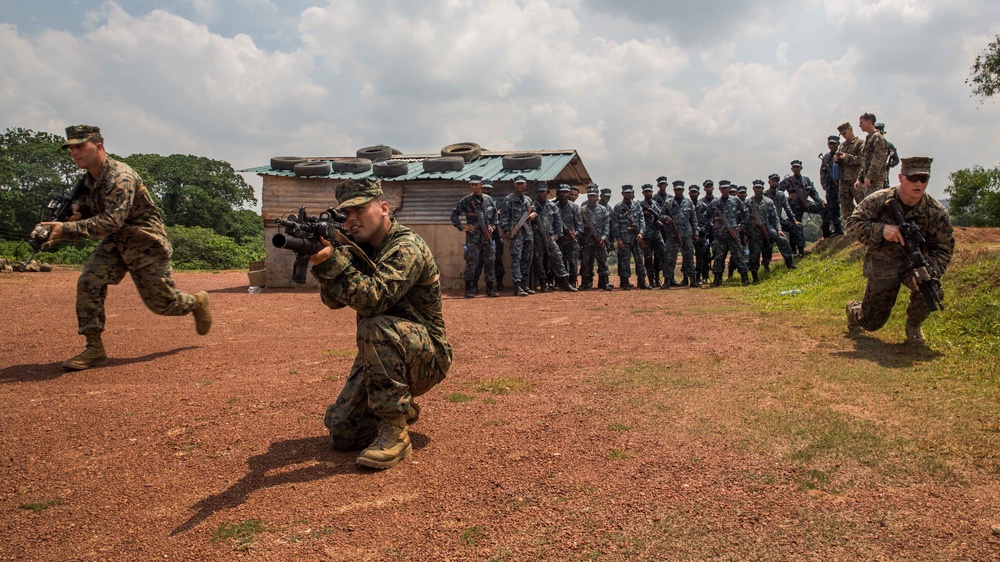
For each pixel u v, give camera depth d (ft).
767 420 13.64
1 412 15.58
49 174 120.78
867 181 37.50
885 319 21.35
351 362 21.54
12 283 52.65
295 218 10.65
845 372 17.54
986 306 21.97
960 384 15.81
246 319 32.89
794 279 41.16
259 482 11.19
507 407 15.39
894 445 11.95
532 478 11.03
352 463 12.02
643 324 28.63
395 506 10.11
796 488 10.29
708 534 8.92
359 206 11.88
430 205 51.80
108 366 21.17
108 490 10.98
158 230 21.22
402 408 11.90
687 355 20.92
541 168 51.72
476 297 44.75
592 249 50.34
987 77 65.92
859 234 20.63
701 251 51.60
